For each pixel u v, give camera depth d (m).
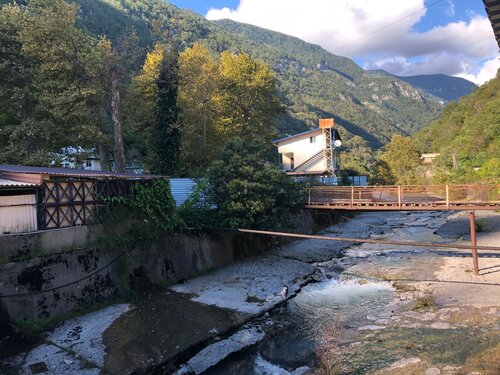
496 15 6.93
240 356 14.68
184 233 24.00
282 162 54.44
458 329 15.46
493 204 23.69
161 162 33.16
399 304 19.17
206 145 41.47
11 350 14.12
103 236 19.50
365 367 13.23
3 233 15.63
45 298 16.25
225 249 26.80
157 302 19.20
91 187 19.44
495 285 20.33
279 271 25.20
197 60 40.12
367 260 28.64
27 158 27.38
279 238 32.66
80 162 32.22
